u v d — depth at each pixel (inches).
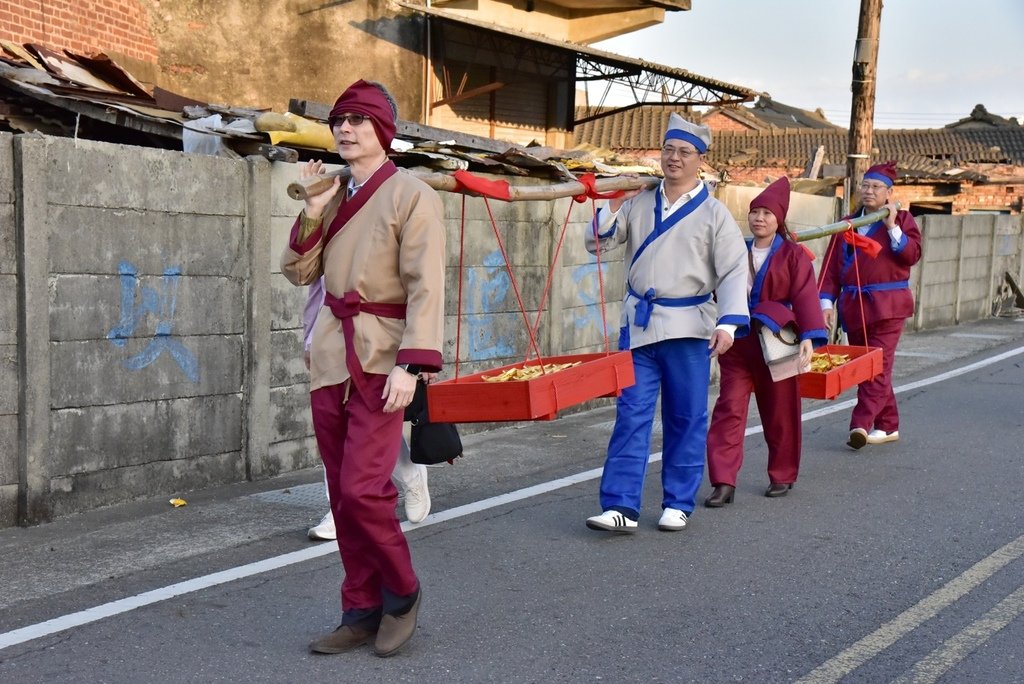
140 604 194.1
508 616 190.4
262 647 175.0
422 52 682.2
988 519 256.5
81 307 246.4
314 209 159.3
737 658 171.6
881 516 259.3
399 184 160.7
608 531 243.6
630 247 244.7
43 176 235.3
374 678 162.7
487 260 369.1
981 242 824.3
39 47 415.5
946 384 478.3
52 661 167.8
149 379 263.6
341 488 161.9
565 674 164.9
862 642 178.4
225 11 626.2
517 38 698.2
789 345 265.9
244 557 223.3
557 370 215.6
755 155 1349.7
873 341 347.3
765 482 296.2
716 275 238.7
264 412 292.2
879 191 343.6
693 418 244.1
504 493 281.3
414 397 180.2
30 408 237.3
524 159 377.1
